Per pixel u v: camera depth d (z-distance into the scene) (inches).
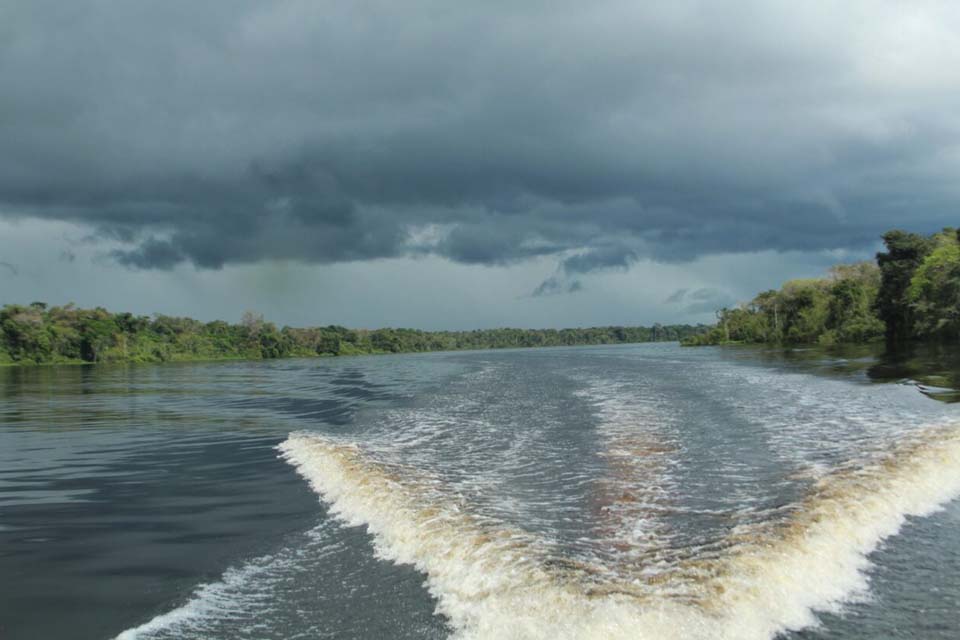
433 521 432.8
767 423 811.4
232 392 1752.0
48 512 518.9
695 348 5315.0
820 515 422.0
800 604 317.1
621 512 450.9
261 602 338.3
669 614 290.4
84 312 6456.7
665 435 751.7
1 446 853.8
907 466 545.3
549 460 635.5
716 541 382.9
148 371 3846.0
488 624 295.6
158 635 308.3
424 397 1321.4
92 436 933.2
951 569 361.4
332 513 488.7
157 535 452.4
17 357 5585.6
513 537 395.5
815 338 4298.7
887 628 299.4
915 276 2945.4
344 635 299.4
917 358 2080.5
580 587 316.5
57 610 337.1
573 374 1879.9
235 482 603.8
